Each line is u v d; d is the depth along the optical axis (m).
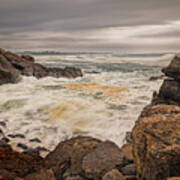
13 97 14.84
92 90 17.89
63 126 9.49
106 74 31.42
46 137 8.21
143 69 39.19
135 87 19.42
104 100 14.20
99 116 10.83
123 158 4.21
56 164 4.69
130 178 3.45
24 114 11.10
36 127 9.27
